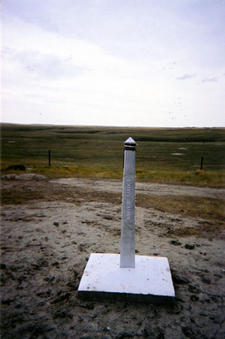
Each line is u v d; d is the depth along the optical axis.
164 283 3.34
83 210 7.76
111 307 3.10
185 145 59.69
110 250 4.82
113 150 49.94
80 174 16.75
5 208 7.84
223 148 52.12
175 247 5.12
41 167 20.47
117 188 11.89
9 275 3.83
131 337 2.63
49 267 4.11
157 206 8.68
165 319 2.92
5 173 15.92
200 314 3.03
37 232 5.73
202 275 3.97
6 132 105.88
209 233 6.05
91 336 2.63
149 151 46.81
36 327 2.74
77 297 3.29
